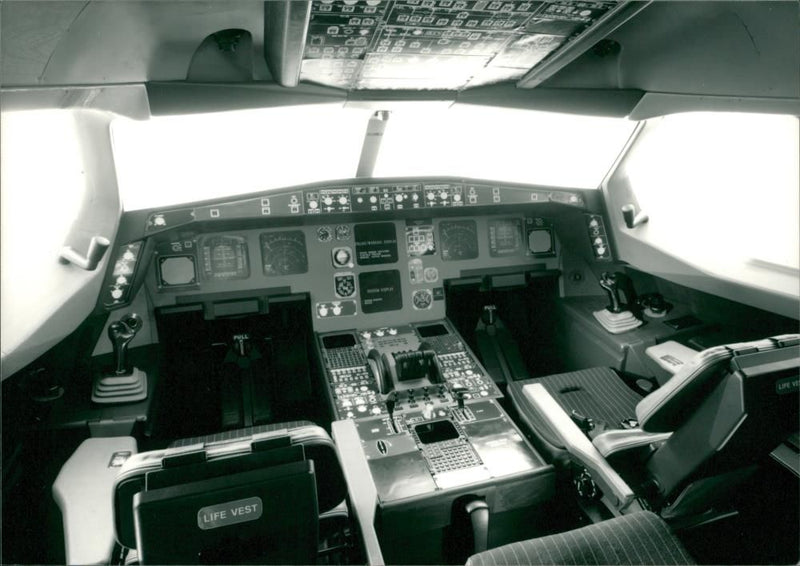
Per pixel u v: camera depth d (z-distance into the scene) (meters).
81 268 2.73
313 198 3.33
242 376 3.40
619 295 3.78
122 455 2.49
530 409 3.01
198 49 2.03
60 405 2.81
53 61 1.66
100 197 2.84
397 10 1.68
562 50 2.09
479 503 2.34
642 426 1.95
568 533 1.80
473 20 1.78
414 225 3.77
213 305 3.45
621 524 1.81
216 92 2.21
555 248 4.05
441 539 2.48
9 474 2.32
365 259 3.69
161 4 1.60
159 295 3.36
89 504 2.15
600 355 3.58
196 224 3.18
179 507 1.34
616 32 2.20
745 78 2.13
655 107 2.63
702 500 2.13
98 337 3.12
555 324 4.06
